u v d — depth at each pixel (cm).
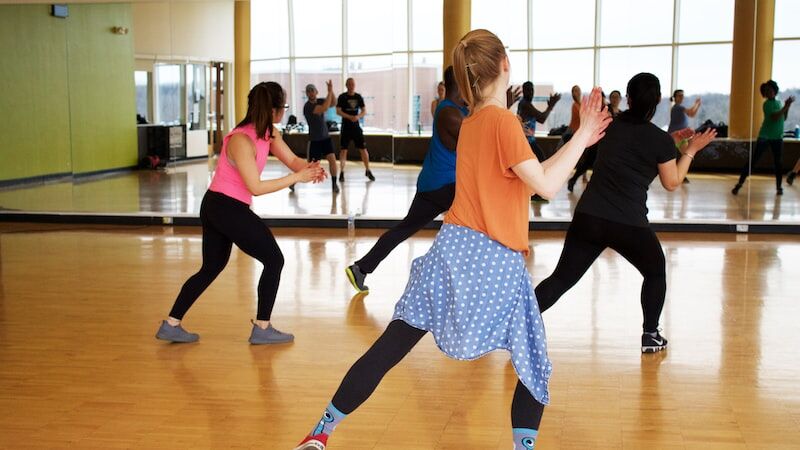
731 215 897
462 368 443
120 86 997
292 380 428
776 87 872
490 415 375
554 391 406
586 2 873
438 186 592
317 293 623
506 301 282
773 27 864
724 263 723
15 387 418
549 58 885
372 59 930
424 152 929
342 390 290
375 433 354
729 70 871
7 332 521
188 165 995
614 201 428
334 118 941
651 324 464
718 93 875
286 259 761
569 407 384
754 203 892
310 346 489
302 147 951
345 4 931
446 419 370
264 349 483
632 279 656
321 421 295
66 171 1016
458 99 583
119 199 1011
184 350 482
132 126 1002
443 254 286
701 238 862
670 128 888
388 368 292
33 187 1024
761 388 409
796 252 774
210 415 378
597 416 373
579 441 345
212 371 443
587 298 595
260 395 405
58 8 996
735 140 884
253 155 458
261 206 965
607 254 761
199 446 342
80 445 343
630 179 427
